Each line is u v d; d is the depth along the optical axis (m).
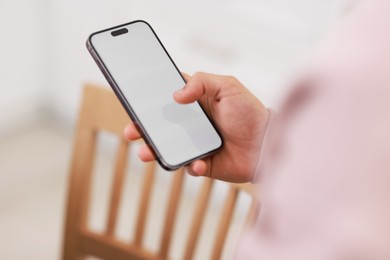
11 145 2.46
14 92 2.48
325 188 0.26
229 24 1.84
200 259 1.94
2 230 2.01
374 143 0.26
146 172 0.97
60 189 2.25
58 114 2.57
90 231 1.04
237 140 0.77
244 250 0.30
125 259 1.02
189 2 1.90
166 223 0.98
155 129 0.74
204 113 0.76
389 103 0.26
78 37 2.30
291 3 1.69
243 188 0.90
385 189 0.25
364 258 0.26
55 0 2.29
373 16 0.26
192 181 2.20
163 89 0.76
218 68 1.93
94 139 1.00
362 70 0.26
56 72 2.47
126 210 2.14
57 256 1.93
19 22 2.35
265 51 1.80
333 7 1.60
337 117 0.26
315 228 0.27
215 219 2.13
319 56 0.28
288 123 0.29
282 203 0.28
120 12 2.11
